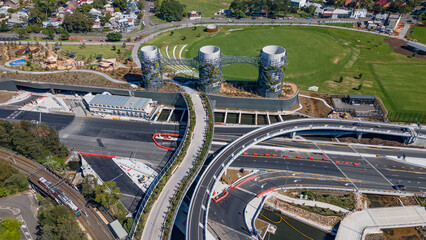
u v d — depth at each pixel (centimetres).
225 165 13988
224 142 16700
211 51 19150
